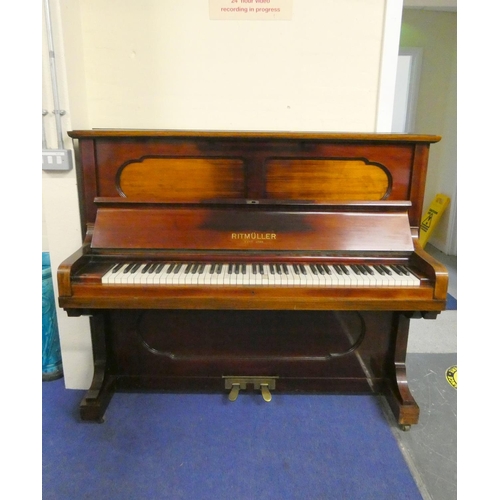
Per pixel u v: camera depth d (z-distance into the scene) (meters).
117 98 1.83
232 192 1.59
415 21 4.15
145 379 1.86
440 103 4.38
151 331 1.80
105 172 1.57
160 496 1.37
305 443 1.60
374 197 1.60
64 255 1.76
